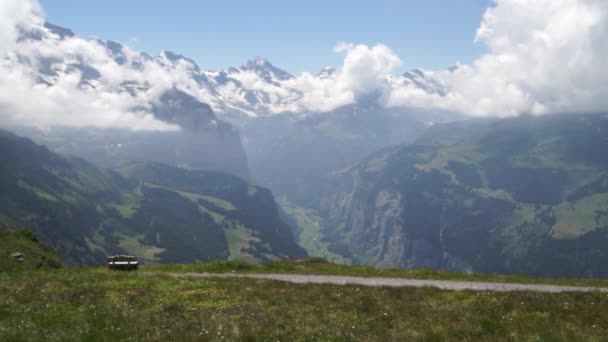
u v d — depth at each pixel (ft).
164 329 69.62
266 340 64.13
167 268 159.33
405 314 83.30
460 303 97.45
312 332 68.03
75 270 142.00
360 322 76.13
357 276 152.97
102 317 77.25
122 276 125.90
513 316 81.82
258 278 132.77
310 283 123.75
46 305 85.35
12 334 65.98
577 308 91.50
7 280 111.75
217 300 97.40
